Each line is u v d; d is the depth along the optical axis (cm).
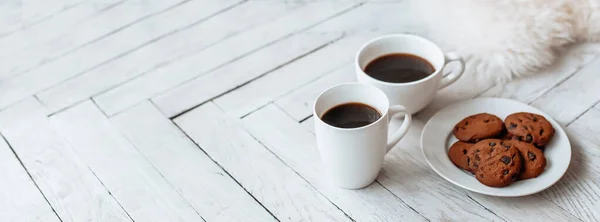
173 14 162
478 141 124
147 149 134
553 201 121
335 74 144
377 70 130
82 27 161
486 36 141
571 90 136
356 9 158
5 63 154
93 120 141
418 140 131
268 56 149
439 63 128
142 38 157
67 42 158
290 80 144
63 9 166
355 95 122
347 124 120
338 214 123
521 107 130
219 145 134
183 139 135
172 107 141
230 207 125
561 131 126
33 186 131
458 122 129
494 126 124
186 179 129
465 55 142
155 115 140
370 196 124
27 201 129
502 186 119
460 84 139
